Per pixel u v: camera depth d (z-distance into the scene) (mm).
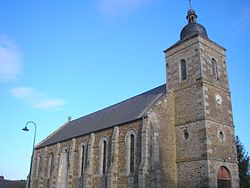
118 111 33531
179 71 27781
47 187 37438
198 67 26000
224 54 28922
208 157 22781
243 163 36031
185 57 27562
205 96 24875
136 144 25141
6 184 56594
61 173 35375
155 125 24516
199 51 26359
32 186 40750
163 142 24750
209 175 22312
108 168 27297
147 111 24953
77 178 31844
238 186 24469
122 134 27156
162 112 25922
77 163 32719
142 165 23109
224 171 23922
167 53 29641
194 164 23594
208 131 23766
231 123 26344
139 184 22750
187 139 24891
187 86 26500
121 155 26484
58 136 41375
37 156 42438
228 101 27078
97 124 33406
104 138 29406
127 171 25219
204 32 28219
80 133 34156
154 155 23438
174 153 25406
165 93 28344
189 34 28094
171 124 26219
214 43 28062
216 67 27484
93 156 30188
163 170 23859
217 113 25328
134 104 32094
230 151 25078
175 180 24516
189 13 29906
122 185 25281
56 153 36969
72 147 34062
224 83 27500
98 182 28375
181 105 26516
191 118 25156
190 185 23438
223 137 24969
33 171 42062
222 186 23234
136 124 25812
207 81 25688
